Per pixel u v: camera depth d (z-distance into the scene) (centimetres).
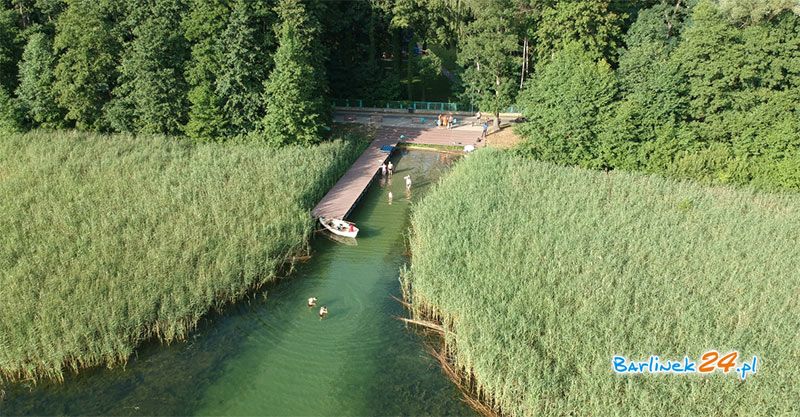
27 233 3441
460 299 2936
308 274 3509
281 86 4866
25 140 4875
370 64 7438
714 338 2611
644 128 4738
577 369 2519
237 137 5100
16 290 2866
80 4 5028
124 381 2575
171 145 4897
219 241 3450
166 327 2848
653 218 3728
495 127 6588
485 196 4012
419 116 7138
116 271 3112
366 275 3525
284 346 2852
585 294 2944
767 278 3070
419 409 2491
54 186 4050
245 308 3134
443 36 7119
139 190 4012
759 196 4178
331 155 4912
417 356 2822
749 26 4700
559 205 3897
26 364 2562
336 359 2780
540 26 5888
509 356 2569
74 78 5062
